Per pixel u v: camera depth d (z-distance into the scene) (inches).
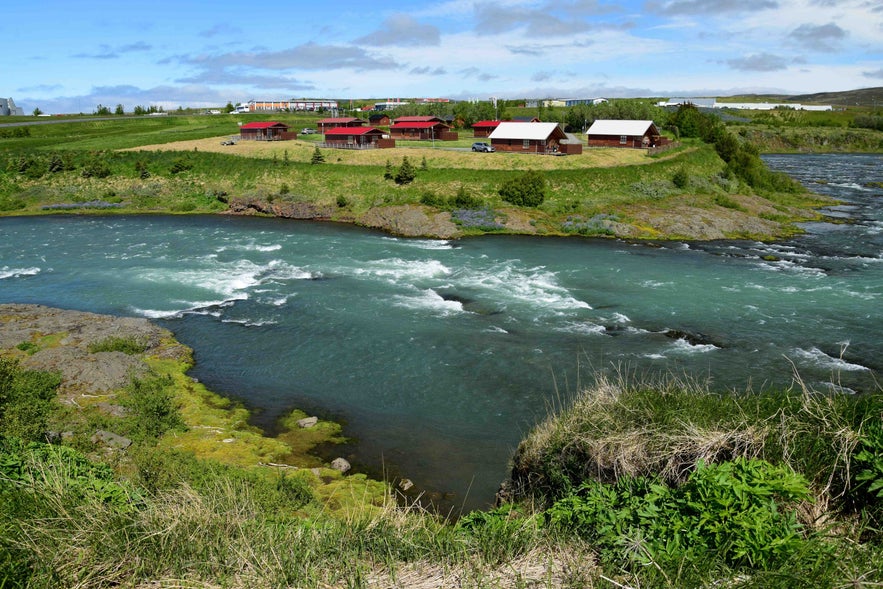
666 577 296.7
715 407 511.8
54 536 340.2
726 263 2010.3
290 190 3216.0
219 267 2049.7
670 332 1403.8
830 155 5812.0
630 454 482.0
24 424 825.5
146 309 1656.0
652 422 505.4
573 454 536.1
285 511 698.8
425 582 339.3
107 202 3196.4
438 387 1163.9
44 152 3806.6
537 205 2822.3
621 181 3100.4
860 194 3368.6
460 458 930.7
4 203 3147.1
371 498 813.9
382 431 1016.9
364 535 388.8
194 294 1772.9
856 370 1181.1
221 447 957.8
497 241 2415.1
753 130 6446.9
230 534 376.8
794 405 470.9
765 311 1525.6
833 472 383.9
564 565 339.9
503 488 653.3
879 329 1390.3
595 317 1510.8
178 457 834.2
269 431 1032.2
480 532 382.3
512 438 982.4
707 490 337.7
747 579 286.8
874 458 373.7
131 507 391.2
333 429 1023.0
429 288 1785.2
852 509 375.6
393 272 1964.8
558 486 531.5
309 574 335.0
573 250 2234.3
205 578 333.4
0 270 2026.3
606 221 2546.8
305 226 2792.8
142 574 332.5
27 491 385.7
